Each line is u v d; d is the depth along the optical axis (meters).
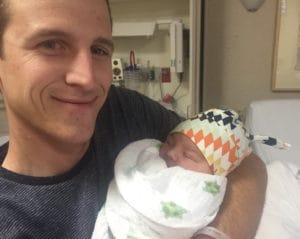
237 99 2.17
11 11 0.58
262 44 2.04
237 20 2.03
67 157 0.72
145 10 2.08
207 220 0.74
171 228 0.72
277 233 0.88
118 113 0.90
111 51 0.67
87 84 0.60
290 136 1.53
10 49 0.59
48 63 0.59
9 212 0.63
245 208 0.82
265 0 1.97
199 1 1.89
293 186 1.01
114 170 0.80
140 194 0.76
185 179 0.79
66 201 0.69
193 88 1.91
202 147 0.87
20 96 0.61
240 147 0.88
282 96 2.10
